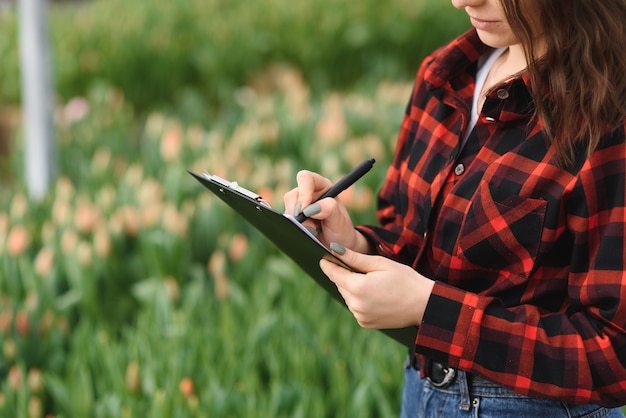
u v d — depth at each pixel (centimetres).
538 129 151
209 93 704
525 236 151
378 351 282
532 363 146
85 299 342
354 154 436
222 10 786
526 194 150
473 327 148
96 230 380
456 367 151
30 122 457
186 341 296
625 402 147
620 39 144
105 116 572
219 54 698
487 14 150
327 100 572
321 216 164
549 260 154
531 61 146
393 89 566
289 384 279
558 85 145
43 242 385
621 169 143
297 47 721
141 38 691
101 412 272
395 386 274
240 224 398
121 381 278
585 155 145
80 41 696
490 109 156
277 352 294
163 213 385
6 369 302
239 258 365
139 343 292
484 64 170
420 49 749
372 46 731
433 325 149
